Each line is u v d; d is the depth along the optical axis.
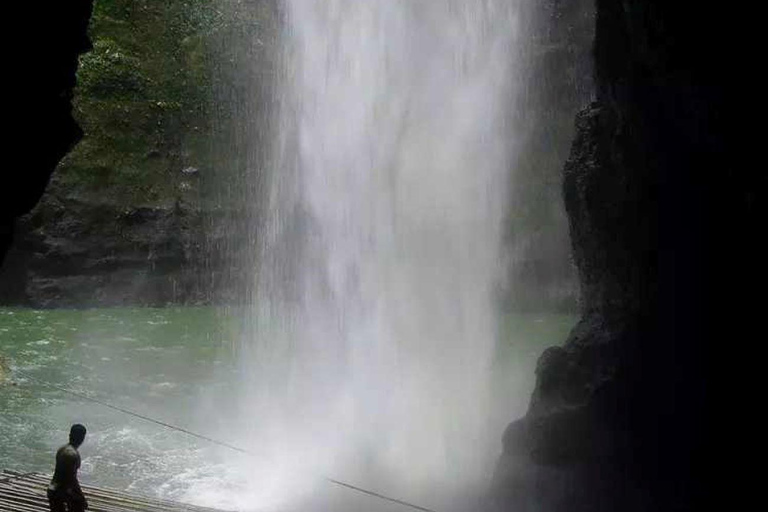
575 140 16.73
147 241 41.25
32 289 38.44
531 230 40.12
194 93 44.53
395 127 35.38
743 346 13.02
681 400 13.94
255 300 39.84
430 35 35.84
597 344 15.26
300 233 37.78
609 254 15.49
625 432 14.40
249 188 41.91
